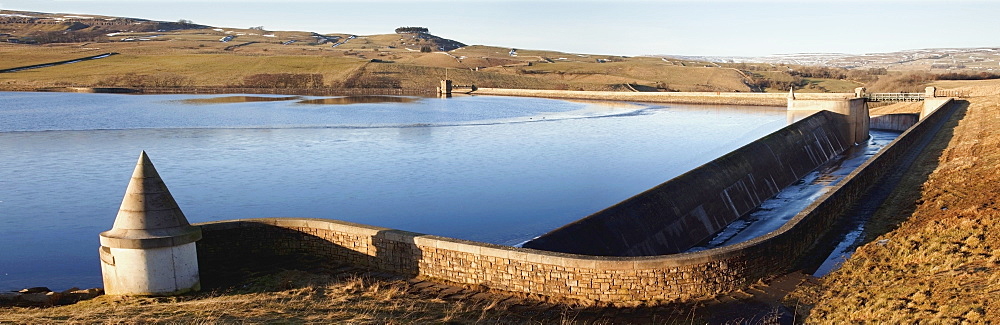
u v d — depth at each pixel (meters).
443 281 21.58
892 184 42.00
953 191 35.59
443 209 47.22
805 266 24.91
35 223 41.81
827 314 19.42
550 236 29.44
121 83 178.62
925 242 25.97
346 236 23.23
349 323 16.84
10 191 50.25
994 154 44.56
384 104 141.00
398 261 22.39
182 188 52.16
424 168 61.53
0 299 19.19
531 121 106.06
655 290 20.30
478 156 68.88
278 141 77.44
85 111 112.44
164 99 144.50
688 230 39.03
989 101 87.94
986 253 22.81
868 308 19.16
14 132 82.62
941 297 18.84
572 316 18.98
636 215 35.19
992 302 17.45
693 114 119.94
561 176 58.81
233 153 68.44
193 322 16.16
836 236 29.75
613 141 81.88
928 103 95.81
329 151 70.62
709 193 43.53
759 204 50.62
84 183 53.19
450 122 102.44
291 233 24.08
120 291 19.73
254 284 21.03
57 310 17.94
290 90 182.62
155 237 19.39
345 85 190.75
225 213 45.38
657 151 73.81
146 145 73.06
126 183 53.28
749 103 140.38
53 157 64.69
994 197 31.83
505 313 19.06
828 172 67.19
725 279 21.19
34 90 166.00
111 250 19.59
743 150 54.03
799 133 70.56
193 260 20.28
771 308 20.03
